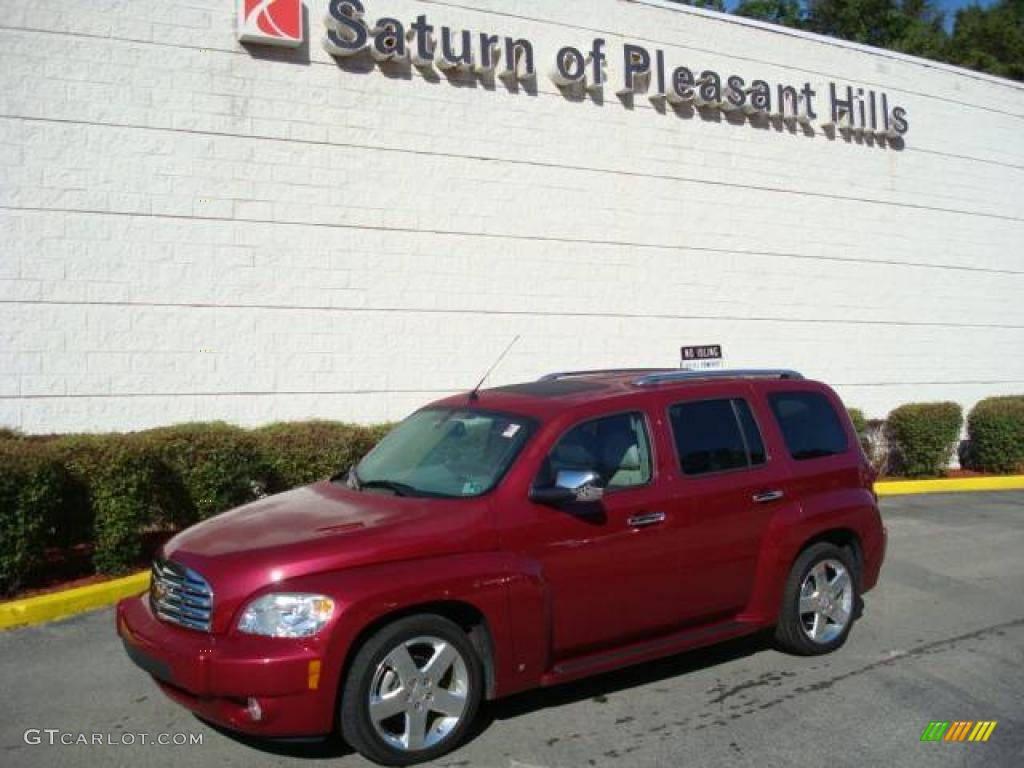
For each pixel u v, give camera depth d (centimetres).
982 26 2980
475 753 477
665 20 1375
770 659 632
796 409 658
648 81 1355
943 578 873
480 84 1208
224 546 469
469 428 569
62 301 964
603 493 538
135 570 814
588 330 1293
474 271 1202
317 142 1098
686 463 579
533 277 1247
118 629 503
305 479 945
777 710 541
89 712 527
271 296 1067
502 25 1224
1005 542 1041
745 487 595
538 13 1255
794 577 621
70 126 970
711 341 1412
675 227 1375
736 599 591
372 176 1130
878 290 1608
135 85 1001
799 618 623
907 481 1452
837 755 482
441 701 466
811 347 1523
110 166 988
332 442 962
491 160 1215
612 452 554
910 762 475
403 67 1152
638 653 542
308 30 1093
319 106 1099
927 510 1265
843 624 650
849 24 2802
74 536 787
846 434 679
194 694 443
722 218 1425
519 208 1236
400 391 1147
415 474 554
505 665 483
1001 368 1775
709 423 603
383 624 455
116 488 792
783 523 609
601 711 537
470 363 1197
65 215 966
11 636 668
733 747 490
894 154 1636
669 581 555
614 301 1316
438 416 610
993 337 1764
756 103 1442
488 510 497
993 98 1780
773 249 1480
